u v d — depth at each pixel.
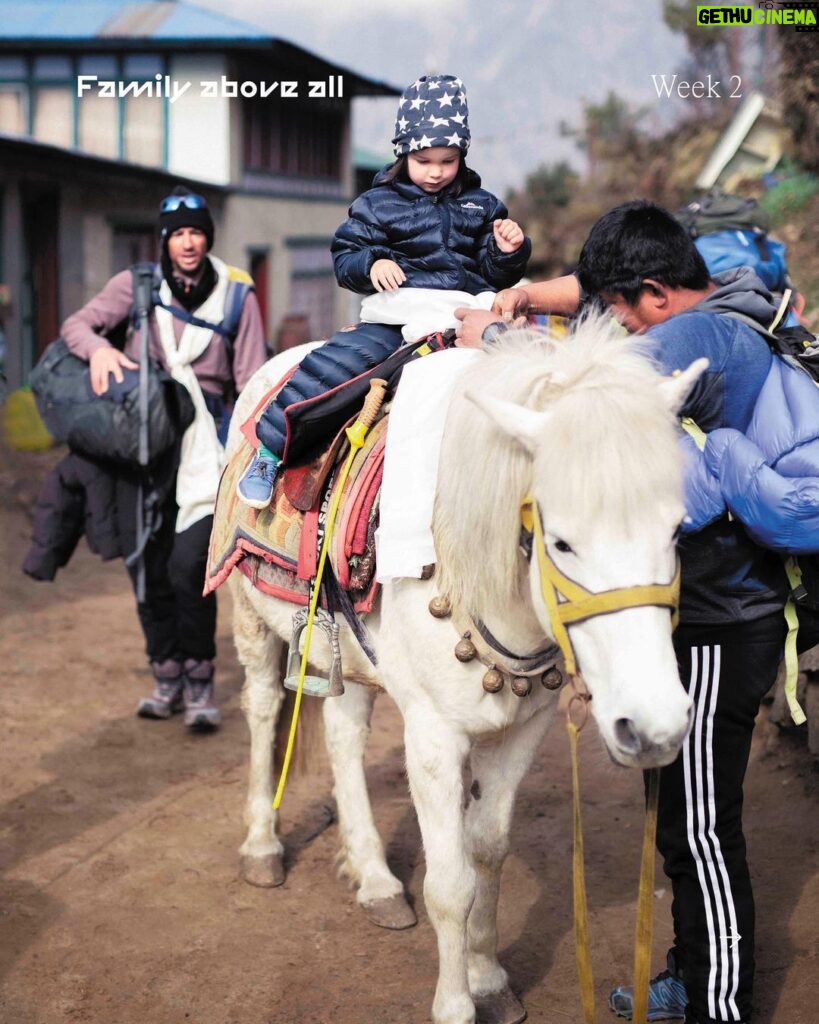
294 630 2.78
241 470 3.08
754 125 14.58
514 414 1.95
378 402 2.54
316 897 3.30
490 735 2.44
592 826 3.67
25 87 18.31
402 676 2.45
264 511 2.89
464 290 2.71
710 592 2.29
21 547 7.53
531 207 33.66
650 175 22.06
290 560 2.78
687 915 2.43
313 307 22.55
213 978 2.89
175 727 4.61
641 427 1.85
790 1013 2.63
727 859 2.39
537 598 2.06
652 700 1.79
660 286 2.39
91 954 2.99
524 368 2.09
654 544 1.86
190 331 4.14
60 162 12.72
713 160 14.80
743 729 2.38
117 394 4.05
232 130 18.08
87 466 4.33
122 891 3.31
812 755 3.73
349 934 3.11
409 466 2.35
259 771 3.46
